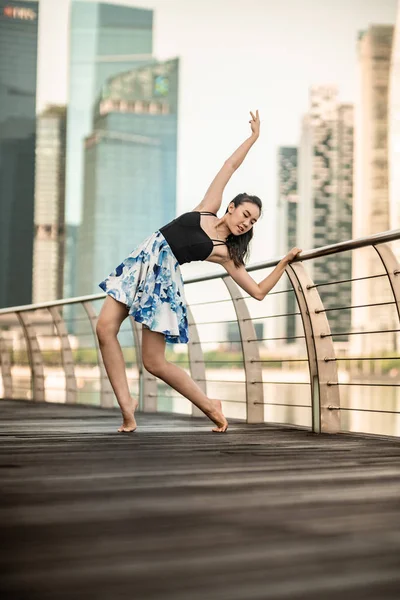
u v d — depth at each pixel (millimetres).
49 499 1957
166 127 170500
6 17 163000
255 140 3994
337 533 1579
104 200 163750
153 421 4922
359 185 161625
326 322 4156
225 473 2441
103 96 173875
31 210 154000
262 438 3736
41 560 1360
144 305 3729
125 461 2744
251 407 4824
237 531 1591
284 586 1220
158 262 3746
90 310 6574
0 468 2541
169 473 2428
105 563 1342
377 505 1896
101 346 3967
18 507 1849
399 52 162750
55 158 175500
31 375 7574
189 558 1376
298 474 2426
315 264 122188
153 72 176875
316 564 1345
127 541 1499
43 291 163625
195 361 5344
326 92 164750
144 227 162875
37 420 4977
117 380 4027
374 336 81312
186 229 3781
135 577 1262
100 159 168000
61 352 7070
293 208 161875
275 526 1645
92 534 1559
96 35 190125
